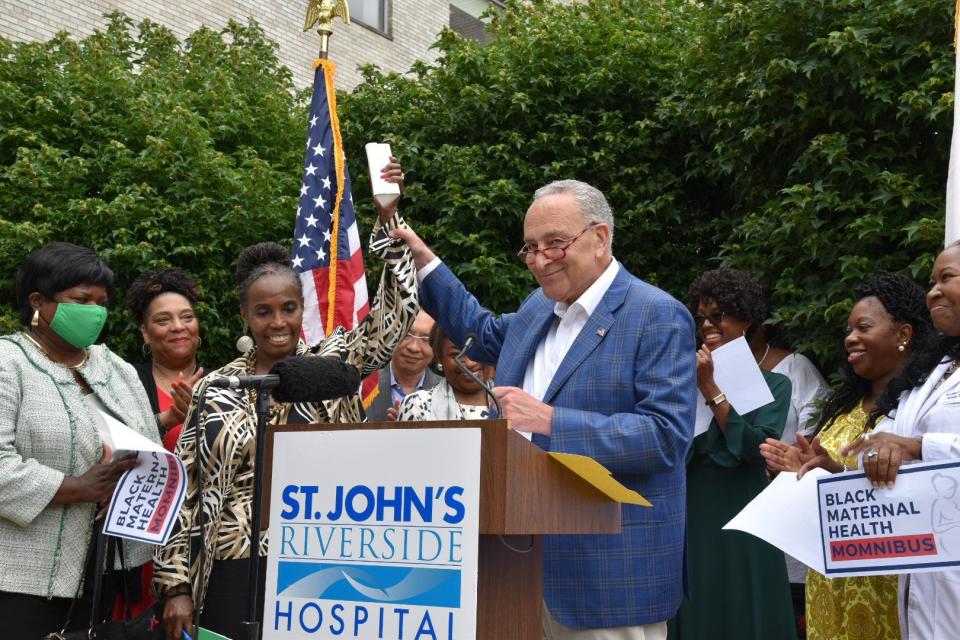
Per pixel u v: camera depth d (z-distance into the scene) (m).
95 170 8.62
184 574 3.24
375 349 3.73
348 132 8.88
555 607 3.18
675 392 3.19
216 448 3.25
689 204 7.88
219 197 8.51
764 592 4.54
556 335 3.54
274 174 9.22
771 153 6.78
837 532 3.07
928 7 6.04
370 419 5.76
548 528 2.32
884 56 6.24
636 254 7.66
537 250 3.40
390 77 9.09
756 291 4.95
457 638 2.13
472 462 2.19
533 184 7.99
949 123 5.92
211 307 8.30
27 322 3.82
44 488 3.44
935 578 3.07
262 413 2.47
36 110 8.79
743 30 6.89
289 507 2.40
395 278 3.73
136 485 3.22
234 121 9.97
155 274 4.97
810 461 3.31
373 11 16.14
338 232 6.07
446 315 3.97
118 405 3.87
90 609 3.62
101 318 3.74
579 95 8.16
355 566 2.29
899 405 3.52
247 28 12.27
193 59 11.15
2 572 3.42
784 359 5.83
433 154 8.12
